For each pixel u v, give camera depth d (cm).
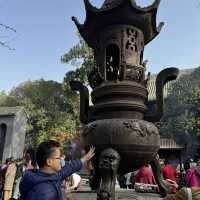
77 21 548
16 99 5547
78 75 2770
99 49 527
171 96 3509
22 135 3734
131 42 511
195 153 3039
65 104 4231
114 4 498
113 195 430
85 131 480
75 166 293
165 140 3038
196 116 3094
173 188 508
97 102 508
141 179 789
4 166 1012
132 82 494
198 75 3491
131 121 454
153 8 513
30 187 259
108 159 434
